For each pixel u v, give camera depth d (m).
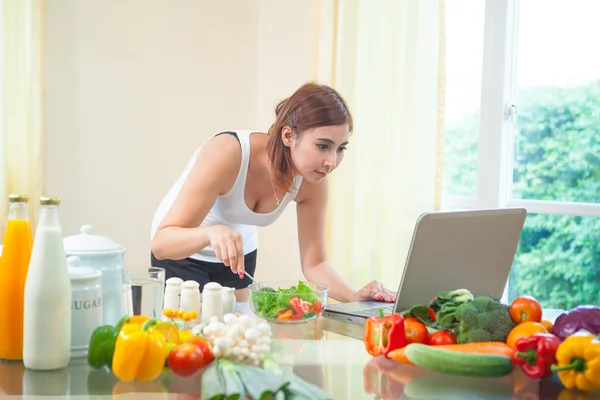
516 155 3.37
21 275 1.30
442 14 3.12
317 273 2.26
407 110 3.16
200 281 2.45
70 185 3.48
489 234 1.74
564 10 3.22
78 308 1.33
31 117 3.23
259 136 2.19
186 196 2.06
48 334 1.25
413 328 1.38
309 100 1.94
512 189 3.39
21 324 1.30
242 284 2.56
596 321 1.37
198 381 1.21
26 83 3.21
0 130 3.16
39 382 1.20
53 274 1.25
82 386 1.18
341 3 3.29
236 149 2.12
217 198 2.21
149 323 1.21
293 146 1.99
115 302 1.46
